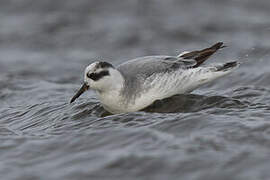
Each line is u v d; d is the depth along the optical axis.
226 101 13.08
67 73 20.78
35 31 26.72
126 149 10.16
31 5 30.06
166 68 13.32
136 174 9.16
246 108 12.53
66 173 9.39
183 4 29.77
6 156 10.51
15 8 29.92
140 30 26.05
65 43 25.23
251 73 17.12
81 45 24.92
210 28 25.92
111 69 12.98
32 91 17.47
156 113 12.30
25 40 25.72
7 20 28.50
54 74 20.61
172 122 11.28
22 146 10.92
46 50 24.58
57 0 30.30
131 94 13.01
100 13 28.78
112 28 26.52
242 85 16.20
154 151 9.91
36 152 10.55
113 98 13.03
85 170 9.42
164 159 9.51
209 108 12.73
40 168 9.74
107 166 9.48
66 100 15.42
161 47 23.92
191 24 26.47
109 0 30.12
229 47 22.50
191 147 9.94
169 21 27.16
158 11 28.73
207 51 14.09
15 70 21.06
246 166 9.02
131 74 13.20
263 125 10.73
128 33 25.62
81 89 13.18
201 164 9.23
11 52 24.34
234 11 28.72
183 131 10.86
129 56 22.98
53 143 10.88
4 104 16.11
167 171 9.14
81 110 13.55
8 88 18.06
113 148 10.30
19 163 10.10
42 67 21.62
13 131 12.79
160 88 13.12
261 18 27.36
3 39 25.91
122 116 12.19
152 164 9.39
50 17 28.39
